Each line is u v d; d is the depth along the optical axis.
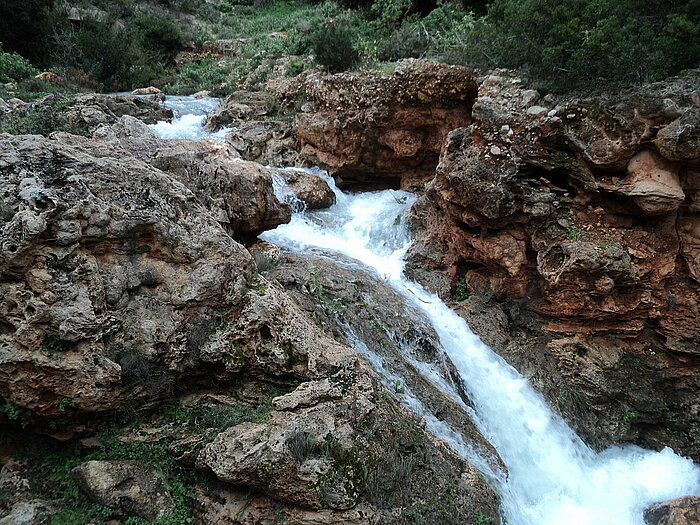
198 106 19.34
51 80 18.67
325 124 14.61
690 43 8.67
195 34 29.88
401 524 5.37
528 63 9.98
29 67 18.69
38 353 5.00
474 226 10.14
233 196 8.96
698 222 8.79
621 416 8.85
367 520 5.20
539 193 9.34
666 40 8.66
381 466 5.65
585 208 9.32
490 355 9.39
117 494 5.09
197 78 24.11
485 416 8.25
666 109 8.11
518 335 9.88
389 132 14.02
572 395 8.98
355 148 14.55
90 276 5.45
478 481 6.36
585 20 9.60
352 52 17.66
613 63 8.70
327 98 14.95
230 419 5.82
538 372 9.22
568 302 9.26
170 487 5.44
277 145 15.95
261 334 6.43
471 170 9.68
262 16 34.38
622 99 8.58
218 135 16.14
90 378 5.23
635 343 9.36
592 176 8.99
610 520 7.22
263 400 6.15
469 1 19.47
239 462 5.15
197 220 6.52
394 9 20.86
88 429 5.54
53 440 5.51
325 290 8.70
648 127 8.34
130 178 6.14
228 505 5.36
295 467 5.21
